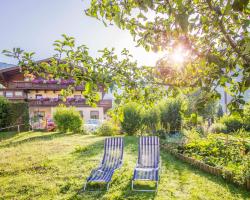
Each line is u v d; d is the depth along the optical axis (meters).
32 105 30.02
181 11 1.42
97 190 6.28
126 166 8.19
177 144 11.20
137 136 15.62
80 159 9.25
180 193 5.86
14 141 14.30
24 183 6.88
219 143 9.68
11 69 30.08
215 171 7.14
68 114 19.17
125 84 2.23
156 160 7.98
